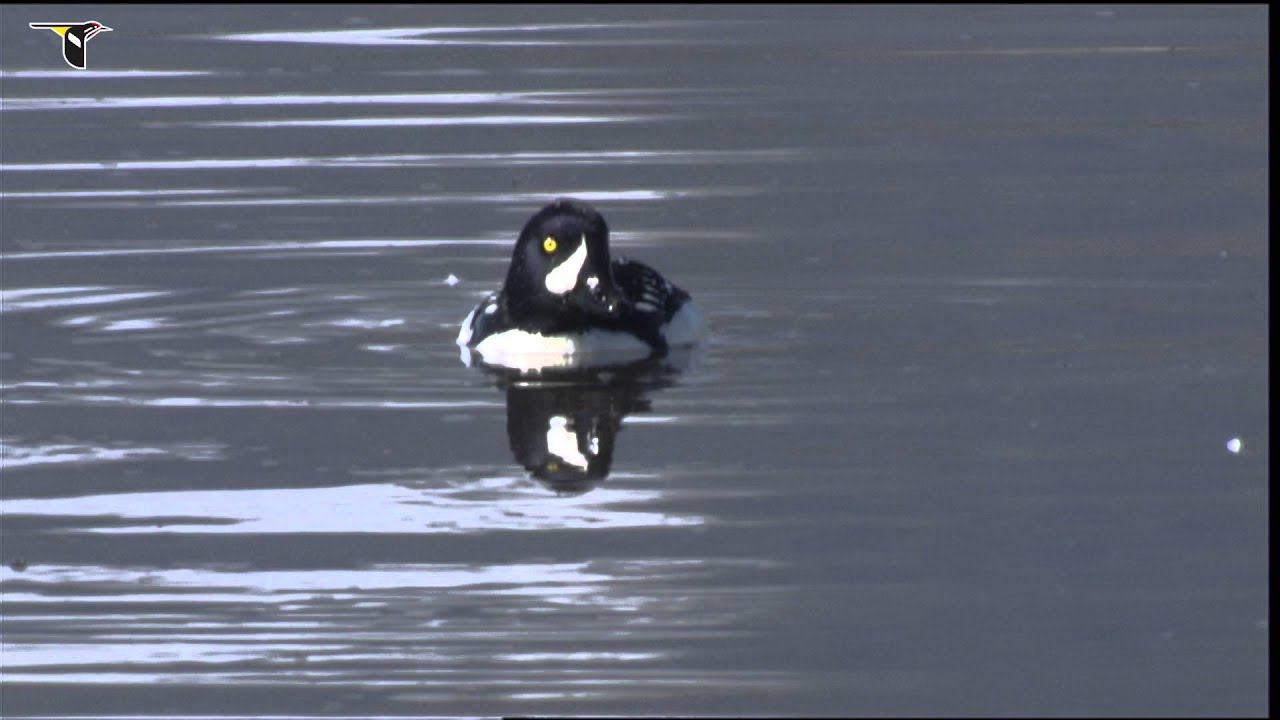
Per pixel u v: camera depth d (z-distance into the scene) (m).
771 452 13.08
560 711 9.89
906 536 11.71
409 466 12.95
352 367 15.09
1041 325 16.08
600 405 14.12
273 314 16.59
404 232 19.31
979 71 26.84
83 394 14.41
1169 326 15.97
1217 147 22.61
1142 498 12.23
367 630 10.67
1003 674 10.11
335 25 30.03
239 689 10.11
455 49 28.28
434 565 11.42
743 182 21.31
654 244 18.86
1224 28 29.47
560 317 15.22
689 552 11.53
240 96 25.41
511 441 13.41
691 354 15.34
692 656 10.35
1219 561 11.30
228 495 12.47
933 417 13.75
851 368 14.91
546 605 10.89
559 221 15.09
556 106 24.89
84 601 11.00
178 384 14.64
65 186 21.09
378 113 24.50
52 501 12.39
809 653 10.35
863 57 27.81
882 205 20.31
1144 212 19.86
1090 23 30.16
